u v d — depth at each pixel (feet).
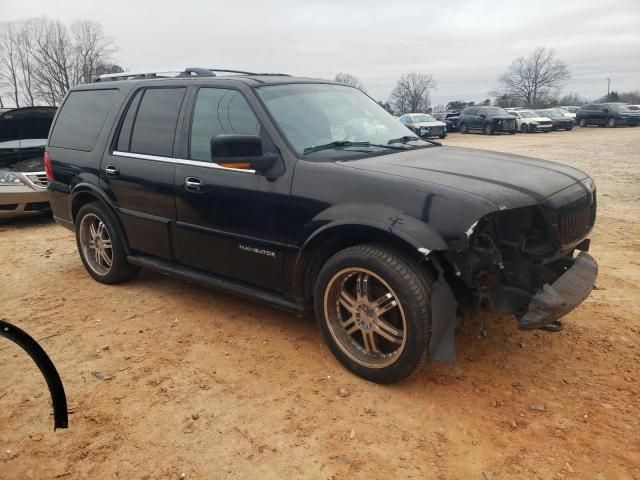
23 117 28.02
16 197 25.85
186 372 11.66
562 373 11.36
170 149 14.05
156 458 9.02
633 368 11.49
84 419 10.05
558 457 8.87
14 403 10.61
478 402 10.40
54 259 20.51
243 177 12.26
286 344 12.83
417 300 9.91
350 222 10.44
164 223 14.33
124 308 15.21
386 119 15.10
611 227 23.70
